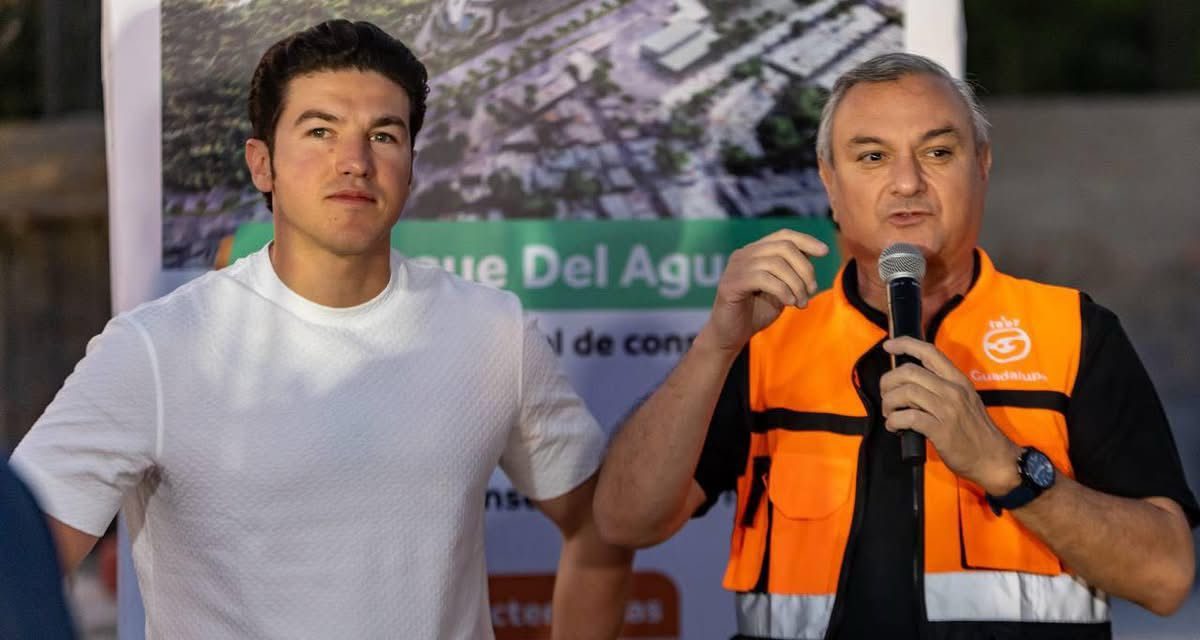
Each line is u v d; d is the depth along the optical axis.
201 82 3.71
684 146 3.76
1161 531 2.81
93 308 9.07
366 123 2.77
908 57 3.02
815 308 3.10
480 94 3.74
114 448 2.67
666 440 2.92
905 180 2.89
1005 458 2.70
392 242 3.75
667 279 3.78
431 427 2.79
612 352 3.79
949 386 2.65
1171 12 15.91
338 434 2.73
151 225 3.72
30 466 2.64
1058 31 16.64
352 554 2.72
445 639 2.81
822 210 3.76
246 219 3.72
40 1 7.78
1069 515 2.74
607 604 3.27
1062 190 11.75
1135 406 2.92
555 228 3.77
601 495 3.05
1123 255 11.69
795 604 2.93
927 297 3.06
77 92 6.74
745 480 3.06
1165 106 11.80
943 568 2.87
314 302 2.80
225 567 2.71
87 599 8.61
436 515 2.79
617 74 3.75
